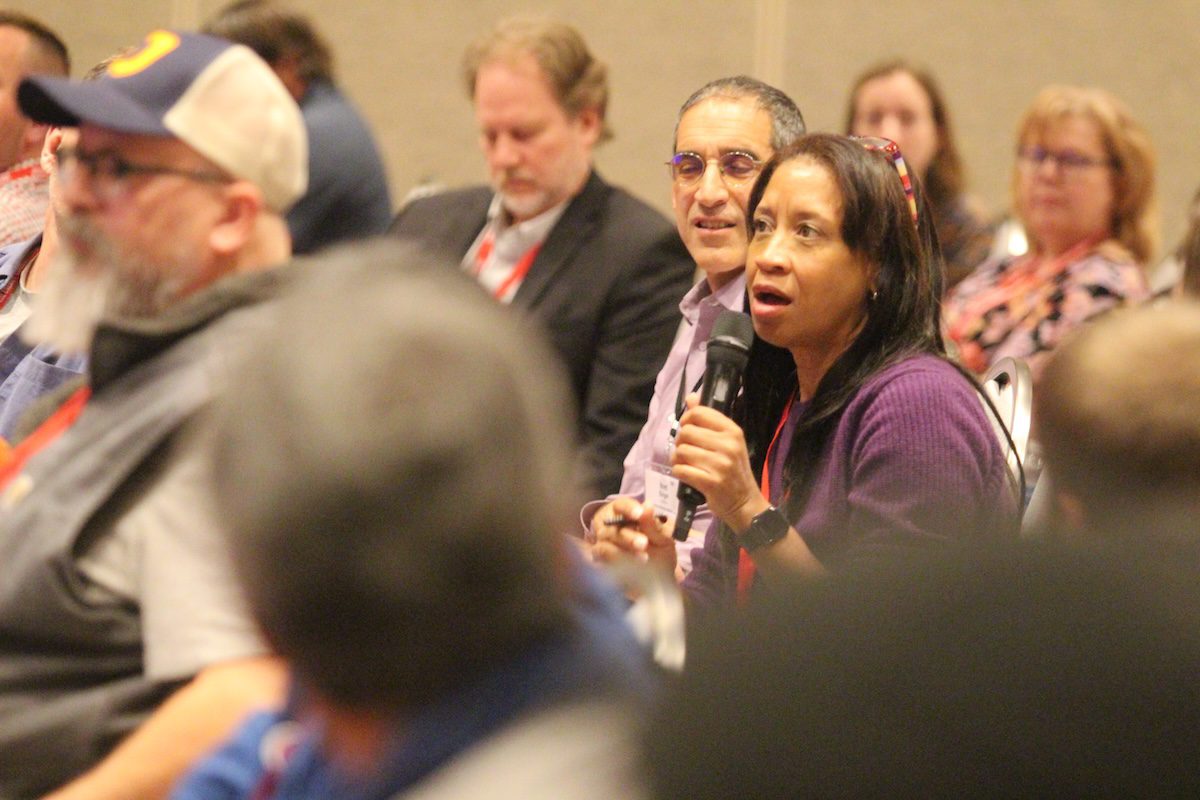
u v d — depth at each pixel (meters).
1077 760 0.95
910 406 5.00
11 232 8.43
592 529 6.08
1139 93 16.44
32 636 3.62
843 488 5.16
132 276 4.31
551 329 7.91
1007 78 16.39
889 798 0.97
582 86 8.23
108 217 4.29
